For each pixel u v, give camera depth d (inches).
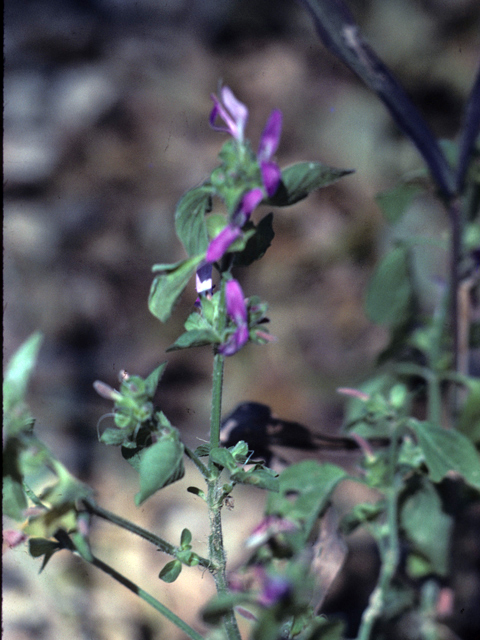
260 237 12.7
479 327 18.8
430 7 52.4
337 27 16.0
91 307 40.3
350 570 25.2
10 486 12.0
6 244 42.4
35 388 35.1
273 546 15.9
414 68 50.4
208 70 53.6
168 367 37.6
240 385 36.8
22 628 22.1
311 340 38.9
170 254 43.5
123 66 55.1
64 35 58.7
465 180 17.8
